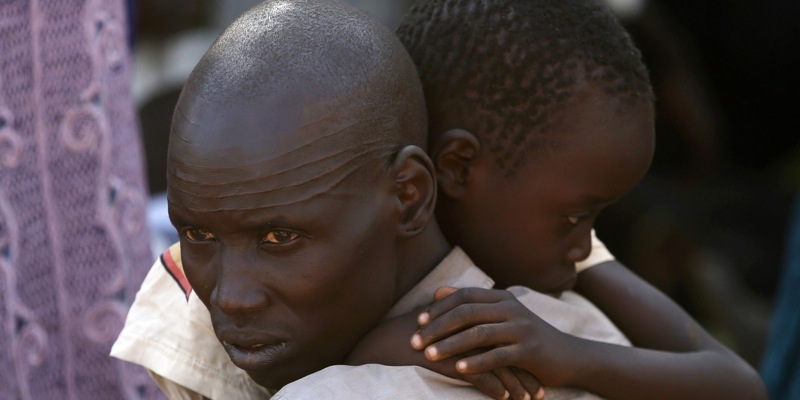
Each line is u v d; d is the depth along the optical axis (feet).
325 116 8.93
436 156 10.50
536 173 10.41
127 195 14.43
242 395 10.70
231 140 8.82
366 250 9.23
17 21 13.82
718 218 32.71
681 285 28.37
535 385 9.76
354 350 9.78
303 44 9.14
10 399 13.74
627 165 10.46
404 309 10.21
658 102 28.25
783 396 19.21
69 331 14.17
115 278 14.20
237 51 9.20
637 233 26.89
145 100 23.16
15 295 13.84
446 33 10.59
